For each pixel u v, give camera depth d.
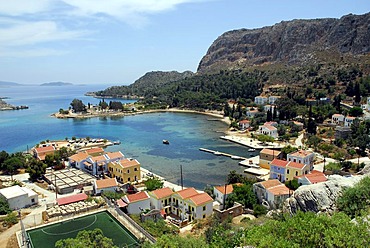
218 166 120.69
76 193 84.12
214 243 38.00
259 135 168.12
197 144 161.50
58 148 142.88
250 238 26.83
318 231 24.86
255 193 76.31
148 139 176.25
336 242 23.00
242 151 144.62
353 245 22.83
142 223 63.22
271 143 157.50
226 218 63.47
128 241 55.97
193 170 115.19
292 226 26.34
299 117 198.50
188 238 41.41
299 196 43.59
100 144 160.38
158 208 71.94
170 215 72.12
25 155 126.94
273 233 26.91
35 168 98.81
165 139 175.62
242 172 112.62
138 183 95.38
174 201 73.50
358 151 124.31
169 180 103.25
